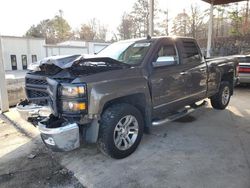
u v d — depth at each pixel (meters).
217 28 35.69
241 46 25.86
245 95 8.12
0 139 4.57
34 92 3.71
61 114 3.14
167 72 4.12
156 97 3.97
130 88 3.49
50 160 3.70
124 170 3.31
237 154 3.69
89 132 3.29
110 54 4.42
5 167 3.54
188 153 3.76
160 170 3.28
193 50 4.90
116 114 3.38
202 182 2.98
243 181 2.97
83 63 3.31
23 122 5.38
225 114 5.86
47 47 34.25
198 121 5.32
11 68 31.31
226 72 6.05
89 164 3.51
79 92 2.99
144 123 3.98
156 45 4.07
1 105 6.23
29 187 3.04
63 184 3.08
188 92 4.68
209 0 12.74
